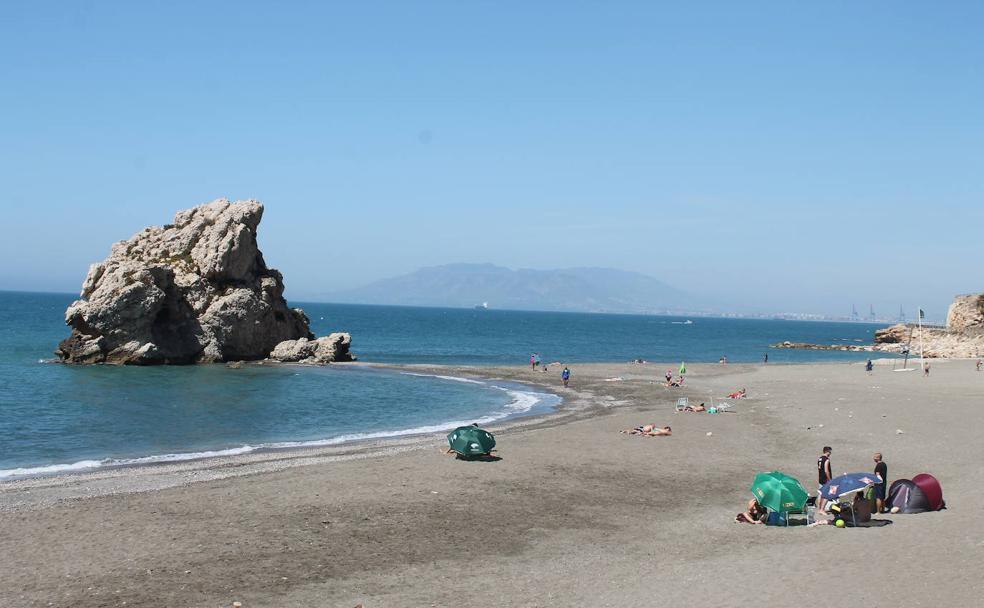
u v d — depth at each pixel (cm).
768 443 3791
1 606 1552
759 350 17200
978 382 7038
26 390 5478
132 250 8681
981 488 2573
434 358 11181
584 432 4116
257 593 1647
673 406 5606
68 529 2131
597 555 1947
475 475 2938
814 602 1513
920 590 1548
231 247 8569
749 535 2136
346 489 2666
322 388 6431
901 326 17550
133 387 5891
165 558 1884
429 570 1817
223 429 4231
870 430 4075
